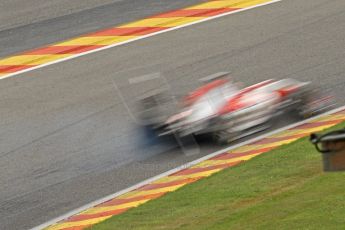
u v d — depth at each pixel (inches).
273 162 1875.0
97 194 1957.4
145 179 2007.9
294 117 2258.9
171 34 3267.7
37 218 1862.7
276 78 2687.0
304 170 1759.4
